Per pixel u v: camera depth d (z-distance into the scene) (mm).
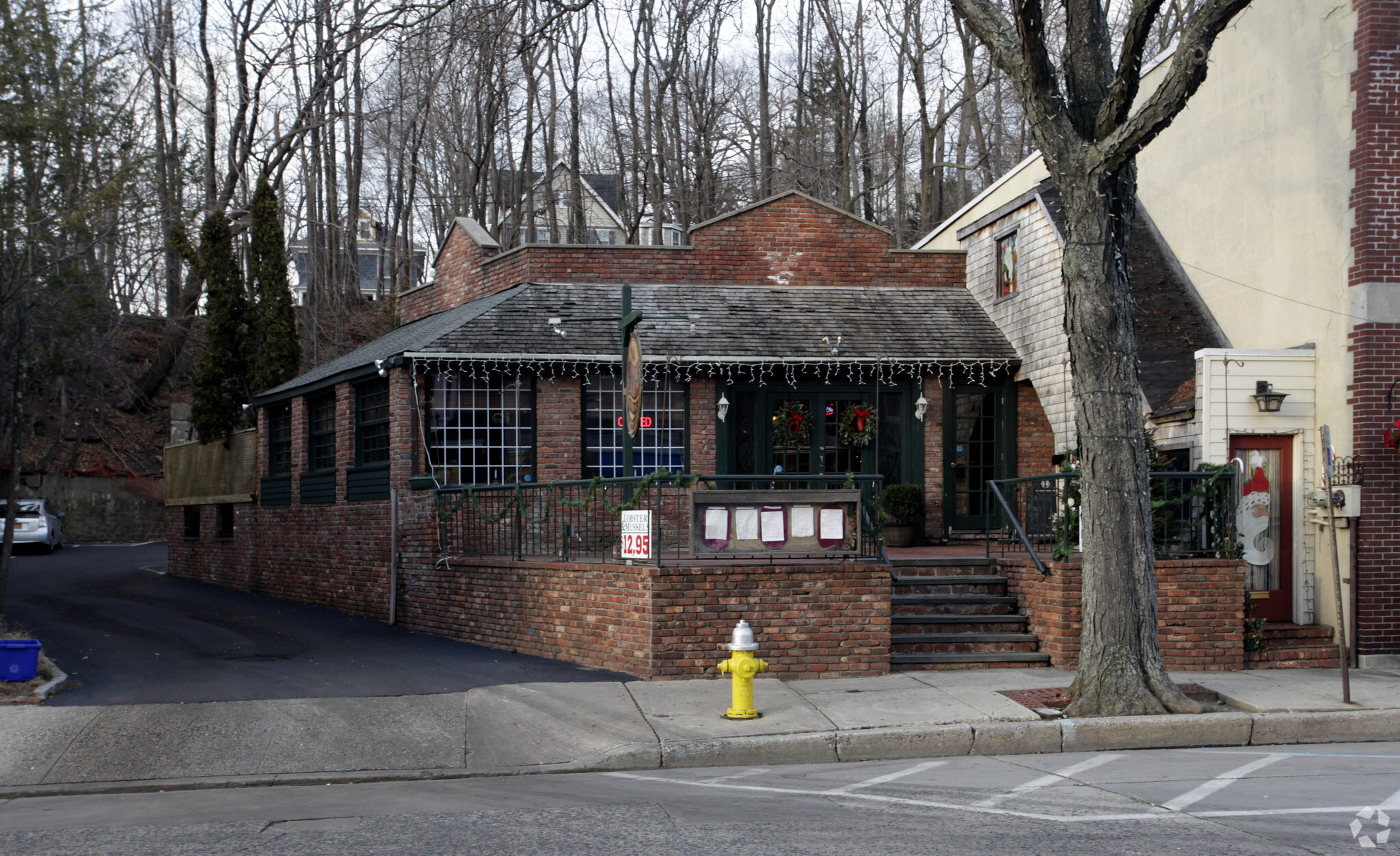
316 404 19812
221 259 23969
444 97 33375
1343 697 10898
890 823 6906
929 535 17906
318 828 7043
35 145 14547
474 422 16719
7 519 14609
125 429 35031
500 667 12797
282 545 20375
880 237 20141
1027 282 17625
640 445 17328
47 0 14906
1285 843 6375
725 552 12039
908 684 11578
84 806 8055
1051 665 12711
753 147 36906
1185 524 13109
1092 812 7195
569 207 39625
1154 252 17625
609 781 8609
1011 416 18172
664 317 17734
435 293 22859
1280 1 14812
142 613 18000
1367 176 13289
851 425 17859
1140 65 9992
